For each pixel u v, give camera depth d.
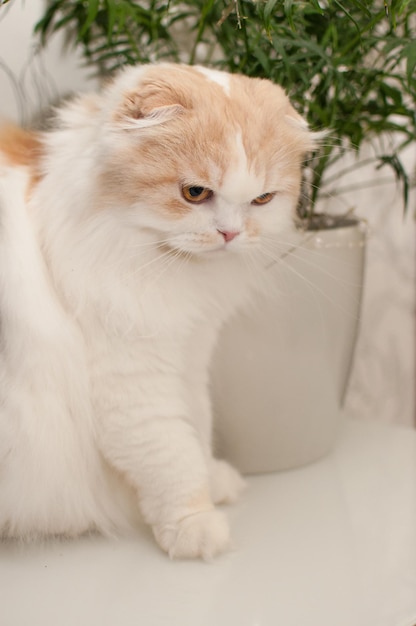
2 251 0.61
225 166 0.59
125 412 0.62
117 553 0.63
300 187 0.66
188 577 0.60
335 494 0.69
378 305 1.03
